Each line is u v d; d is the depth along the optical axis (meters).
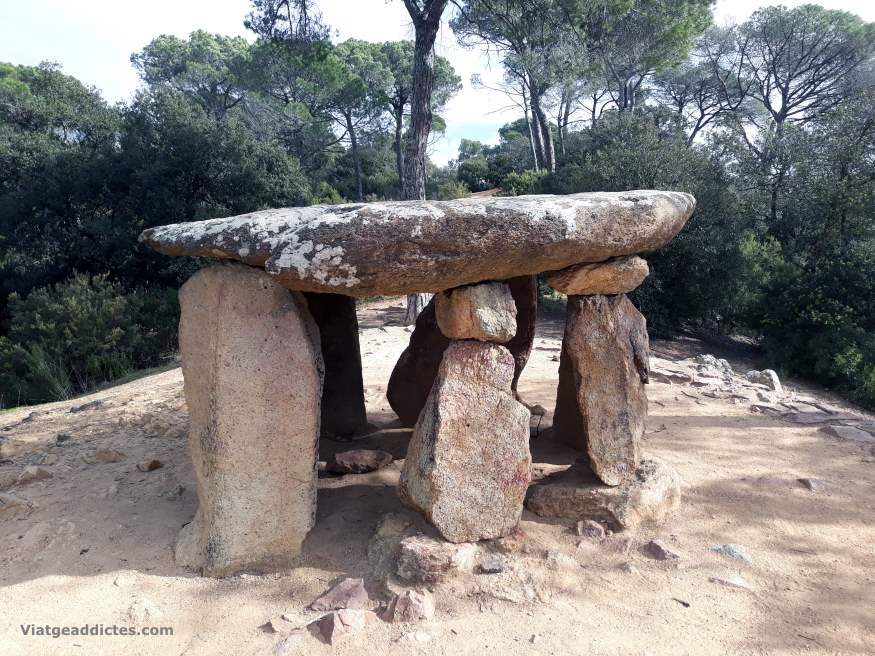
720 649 2.14
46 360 10.15
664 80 25.20
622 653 2.11
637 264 2.77
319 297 3.97
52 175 16.23
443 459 2.60
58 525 3.02
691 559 2.66
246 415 2.60
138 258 15.09
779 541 2.83
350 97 24.75
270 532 2.63
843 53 22.19
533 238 2.31
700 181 12.62
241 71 24.94
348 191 27.64
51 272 15.16
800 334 11.58
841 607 2.37
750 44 23.72
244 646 2.17
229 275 2.66
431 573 2.44
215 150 15.76
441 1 9.19
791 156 14.24
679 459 3.72
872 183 12.71
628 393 2.89
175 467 3.75
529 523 2.88
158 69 33.88
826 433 4.23
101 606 2.41
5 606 2.43
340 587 2.41
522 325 3.95
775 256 12.97
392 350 7.30
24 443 4.68
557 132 30.12
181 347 2.86
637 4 18.69
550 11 11.38
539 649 2.12
